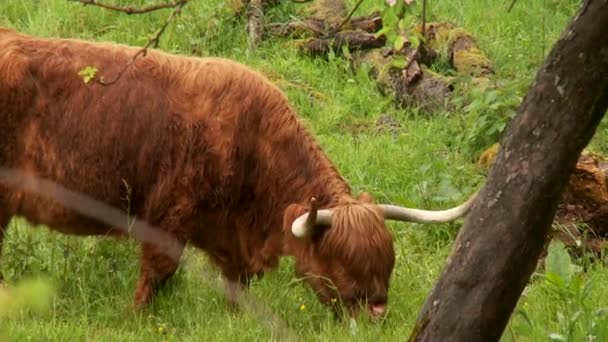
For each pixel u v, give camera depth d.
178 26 40.47
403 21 16.59
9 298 9.85
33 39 25.25
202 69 25.12
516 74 38.81
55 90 24.80
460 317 16.25
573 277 23.77
